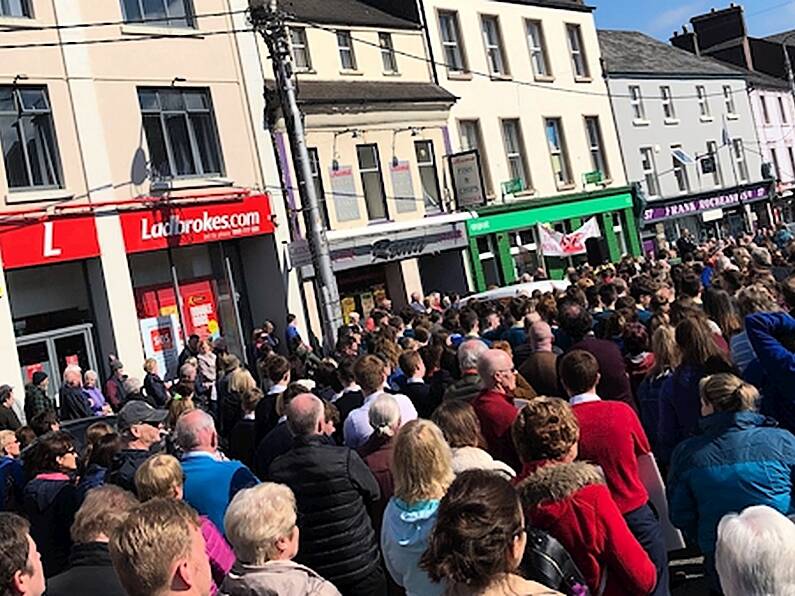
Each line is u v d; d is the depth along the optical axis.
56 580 3.77
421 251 23.91
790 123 45.75
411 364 7.71
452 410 4.95
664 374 6.61
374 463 5.68
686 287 9.79
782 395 5.61
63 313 16.78
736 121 40.78
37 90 16.55
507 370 5.79
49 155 16.59
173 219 18.19
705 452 4.50
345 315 22.75
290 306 20.19
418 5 26.11
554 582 3.31
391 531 4.20
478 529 2.69
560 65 31.09
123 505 4.07
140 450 6.17
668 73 36.56
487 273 26.62
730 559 2.46
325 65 23.06
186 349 15.19
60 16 16.94
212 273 19.64
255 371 18.92
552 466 3.97
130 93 17.92
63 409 13.69
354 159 22.75
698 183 37.34
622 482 4.71
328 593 3.61
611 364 6.77
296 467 5.18
